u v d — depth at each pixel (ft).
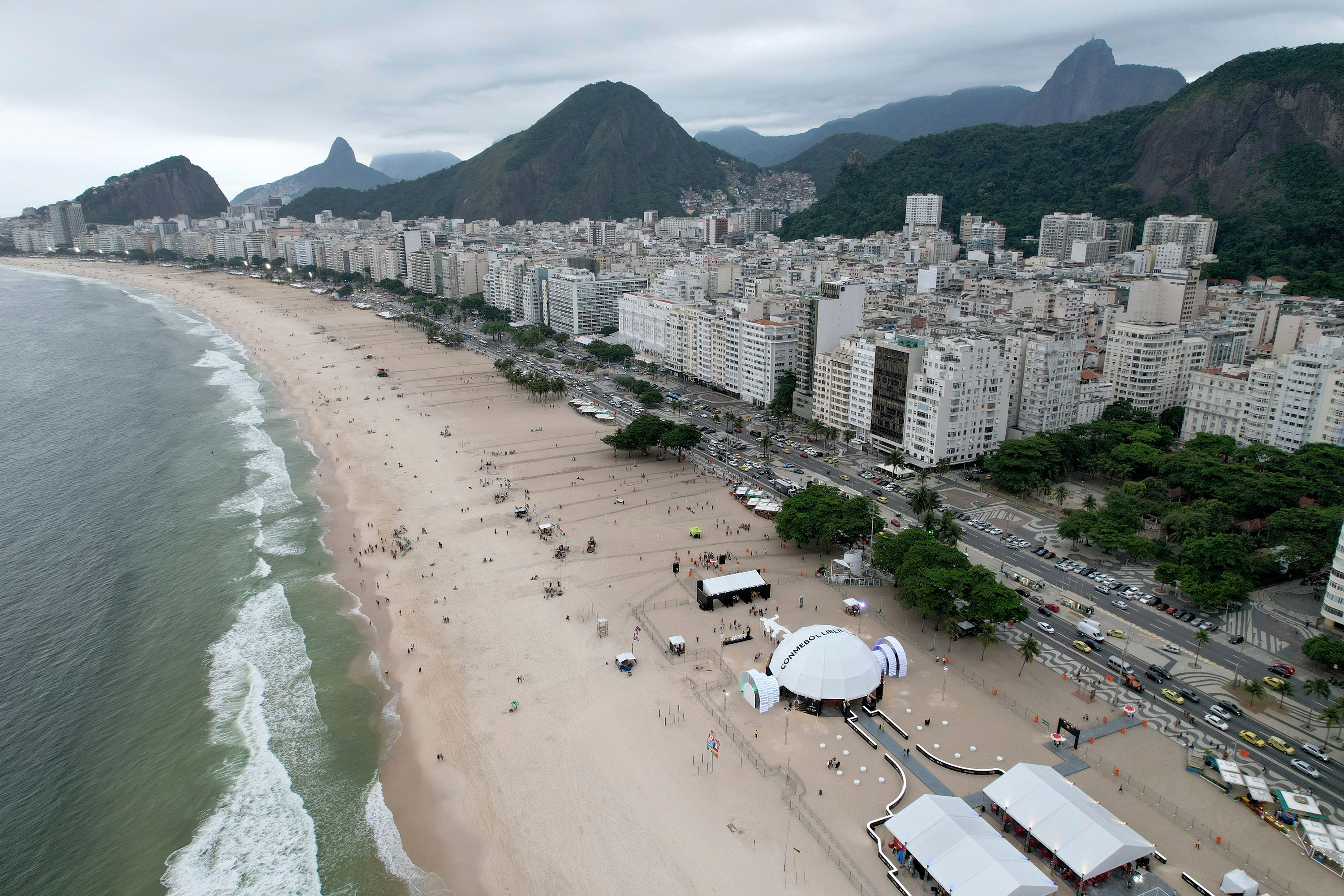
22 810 412.36
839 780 420.36
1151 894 346.74
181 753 453.99
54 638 569.64
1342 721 427.33
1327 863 361.51
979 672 512.22
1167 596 604.49
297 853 383.45
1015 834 382.63
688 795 411.54
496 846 385.09
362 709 488.85
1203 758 432.25
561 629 567.18
